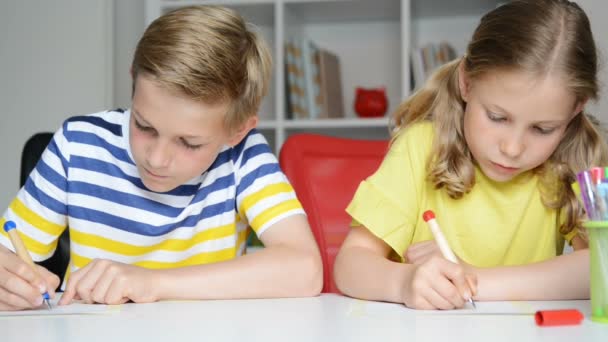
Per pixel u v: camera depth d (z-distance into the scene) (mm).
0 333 694
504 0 2715
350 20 2986
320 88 2777
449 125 1182
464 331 684
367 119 2633
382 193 1171
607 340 631
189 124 980
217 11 1066
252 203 1222
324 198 1553
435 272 861
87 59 2889
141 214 1245
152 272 968
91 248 1254
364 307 874
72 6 2904
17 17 2943
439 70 1244
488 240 1232
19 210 1221
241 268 1004
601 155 1195
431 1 2723
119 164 1238
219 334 671
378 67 2969
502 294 944
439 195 1231
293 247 1097
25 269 926
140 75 984
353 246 1137
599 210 734
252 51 1097
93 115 1279
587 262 980
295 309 847
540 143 1008
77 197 1239
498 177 1072
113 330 701
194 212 1267
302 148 1572
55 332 695
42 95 2914
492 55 992
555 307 857
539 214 1237
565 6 1037
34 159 1595
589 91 1020
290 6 2781
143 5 3031
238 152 1271
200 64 973
